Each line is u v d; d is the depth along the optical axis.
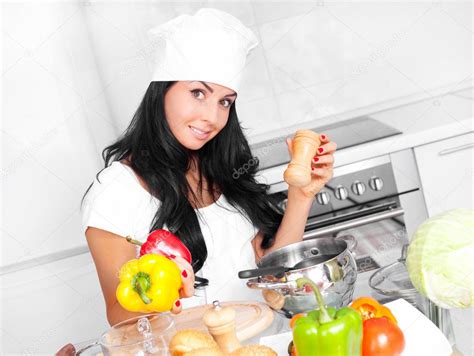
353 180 2.46
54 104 2.48
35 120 2.47
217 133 1.84
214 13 1.73
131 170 1.84
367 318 1.12
